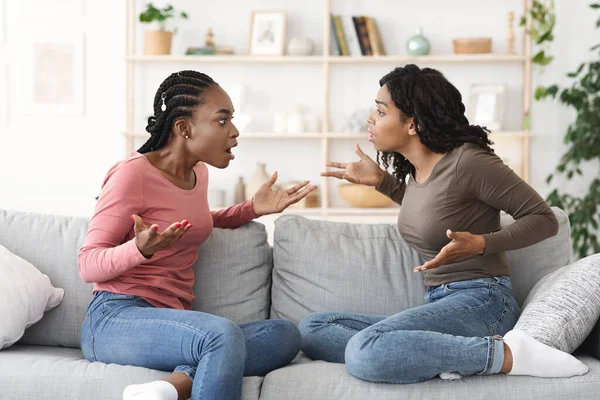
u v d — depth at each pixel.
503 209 2.22
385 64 4.98
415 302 2.46
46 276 2.37
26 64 5.00
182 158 2.28
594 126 4.45
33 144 5.03
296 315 2.47
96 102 5.02
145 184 2.20
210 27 5.01
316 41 5.03
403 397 1.95
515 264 2.49
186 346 1.95
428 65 5.00
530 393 1.94
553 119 4.98
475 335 2.11
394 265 2.49
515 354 1.96
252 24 4.91
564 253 2.52
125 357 2.05
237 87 4.91
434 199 2.25
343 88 5.02
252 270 2.53
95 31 5.00
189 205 2.27
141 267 2.20
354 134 4.78
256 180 4.87
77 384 1.97
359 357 1.97
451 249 2.08
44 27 4.99
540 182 5.02
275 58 4.79
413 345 1.95
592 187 4.55
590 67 4.48
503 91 4.83
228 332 1.92
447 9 5.00
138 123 5.05
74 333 2.39
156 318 2.03
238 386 1.91
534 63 4.96
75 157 5.04
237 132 2.30
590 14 4.90
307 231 2.54
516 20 4.99
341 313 2.36
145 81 5.04
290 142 5.05
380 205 4.80
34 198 5.05
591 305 2.09
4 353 2.16
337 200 5.09
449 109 2.26
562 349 2.04
